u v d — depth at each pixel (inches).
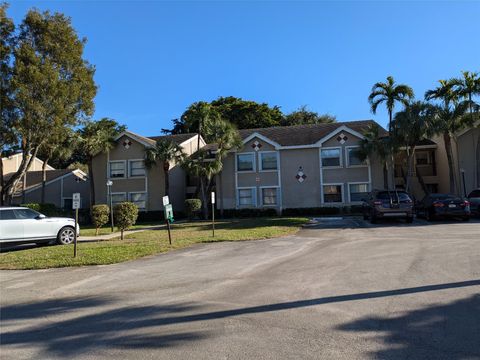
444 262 356.8
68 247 575.8
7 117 992.9
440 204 805.9
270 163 1267.2
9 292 320.5
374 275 316.5
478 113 1082.7
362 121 1368.1
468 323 202.8
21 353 189.0
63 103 1040.2
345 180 1216.8
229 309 243.1
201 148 1346.0
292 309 237.3
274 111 2231.8
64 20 1078.4
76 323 232.1
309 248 485.7
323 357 169.2
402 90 1112.8
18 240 597.3
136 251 499.5
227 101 2161.7
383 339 186.4
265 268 368.5
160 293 292.7
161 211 1295.5
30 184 1563.7
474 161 1214.3
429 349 173.6
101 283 336.8
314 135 1307.8
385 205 792.9
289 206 1243.2
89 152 1299.2
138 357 177.8
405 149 1259.8
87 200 1641.2
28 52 992.9
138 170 1341.0
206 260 429.7
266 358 170.7
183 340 195.5
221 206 1267.2
